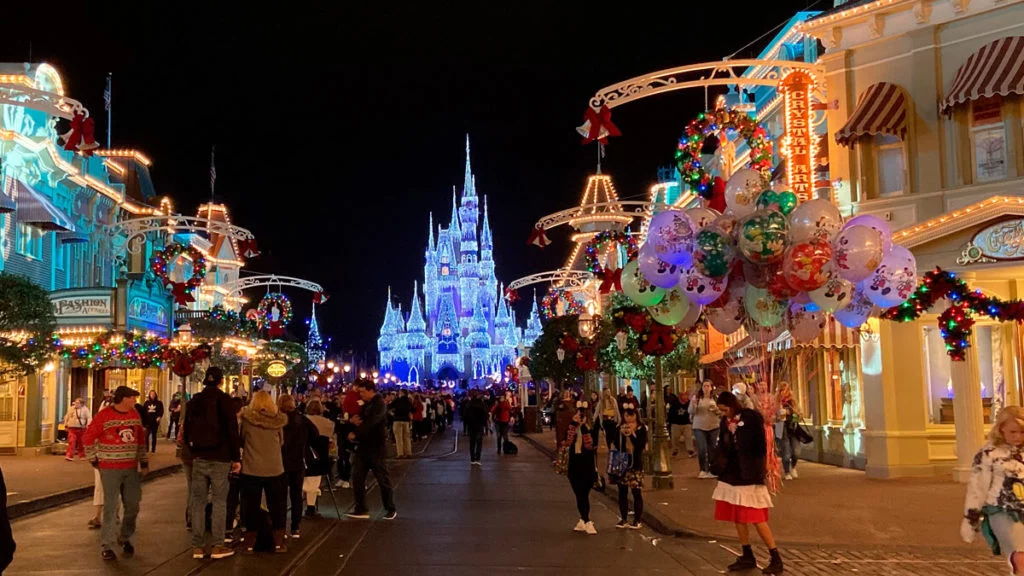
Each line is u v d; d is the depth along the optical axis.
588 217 30.67
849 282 12.57
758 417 11.27
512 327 162.00
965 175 20.86
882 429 21.05
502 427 34.28
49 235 34.97
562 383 47.50
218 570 11.41
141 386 41.09
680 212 13.05
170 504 18.30
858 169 22.55
